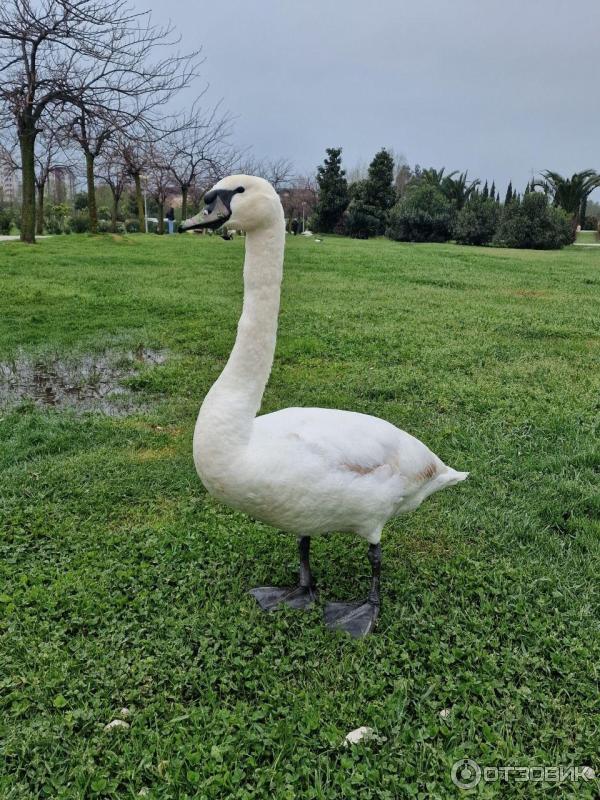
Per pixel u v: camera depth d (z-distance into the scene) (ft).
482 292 17.16
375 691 3.36
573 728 3.17
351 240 41.27
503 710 3.25
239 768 2.91
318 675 3.51
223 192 3.58
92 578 4.32
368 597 4.10
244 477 3.49
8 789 2.81
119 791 2.86
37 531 4.91
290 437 3.55
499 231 42.68
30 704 3.25
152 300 14.44
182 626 3.84
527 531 5.03
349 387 8.43
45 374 9.33
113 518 5.24
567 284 19.16
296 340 10.75
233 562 4.57
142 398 8.15
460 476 4.37
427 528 5.10
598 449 6.39
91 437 6.84
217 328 11.78
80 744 3.04
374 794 2.81
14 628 3.77
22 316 12.75
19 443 6.57
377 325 12.28
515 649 3.68
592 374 9.11
